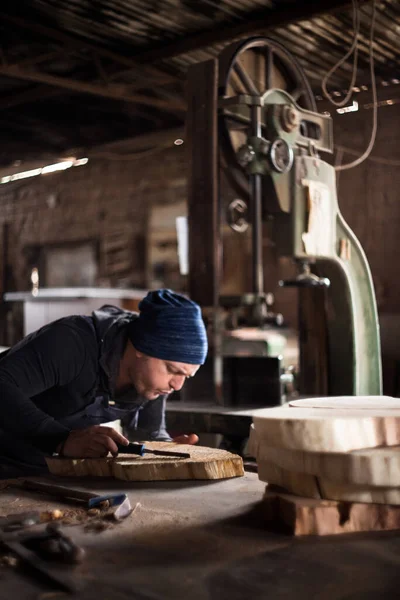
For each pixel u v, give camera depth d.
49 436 2.17
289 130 3.40
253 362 3.32
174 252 9.95
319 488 1.48
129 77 6.73
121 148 9.20
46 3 5.34
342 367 3.59
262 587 1.15
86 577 1.20
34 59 6.01
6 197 11.77
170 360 2.33
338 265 3.52
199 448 2.24
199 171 3.43
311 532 1.44
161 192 10.00
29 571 1.23
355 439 1.48
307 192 3.37
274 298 8.90
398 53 6.02
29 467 2.51
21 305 6.20
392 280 7.55
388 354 7.41
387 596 1.11
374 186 7.55
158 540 1.41
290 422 1.48
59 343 2.30
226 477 2.00
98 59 6.20
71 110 7.87
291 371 3.86
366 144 7.44
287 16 5.22
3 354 2.49
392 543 1.38
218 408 3.26
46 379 2.29
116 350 2.38
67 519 1.56
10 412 2.18
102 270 10.62
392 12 5.18
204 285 3.43
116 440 2.14
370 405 1.75
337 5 4.99
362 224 7.66
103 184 10.61
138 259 10.22
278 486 1.60
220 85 3.46
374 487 1.46
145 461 2.02
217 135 3.44
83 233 10.84
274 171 3.26
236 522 1.54
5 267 11.74
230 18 5.46
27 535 1.39
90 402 2.45
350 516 1.46
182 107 6.93
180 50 5.90
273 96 3.40
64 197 11.08
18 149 9.38
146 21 5.57
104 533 1.46
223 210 8.65
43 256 11.34
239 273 9.24
